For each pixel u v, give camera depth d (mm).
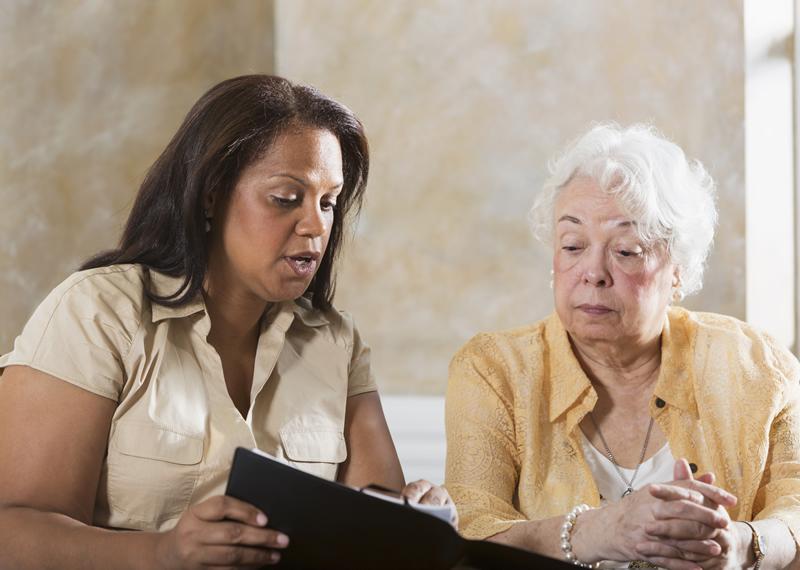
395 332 5516
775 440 3049
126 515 2438
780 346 3178
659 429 3033
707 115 5207
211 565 2096
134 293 2516
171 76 5535
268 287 2551
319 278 2842
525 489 2996
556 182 3051
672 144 3045
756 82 5199
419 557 2045
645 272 2947
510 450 3059
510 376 3107
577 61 5348
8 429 2369
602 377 3072
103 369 2414
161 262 2605
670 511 2449
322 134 2588
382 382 5512
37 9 5277
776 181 5211
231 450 2514
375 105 5535
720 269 5176
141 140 5465
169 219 2602
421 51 5500
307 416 2705
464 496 2961
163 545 2150
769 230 5199
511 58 5410
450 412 3123
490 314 5449
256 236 2527
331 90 5586
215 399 2551
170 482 2447
